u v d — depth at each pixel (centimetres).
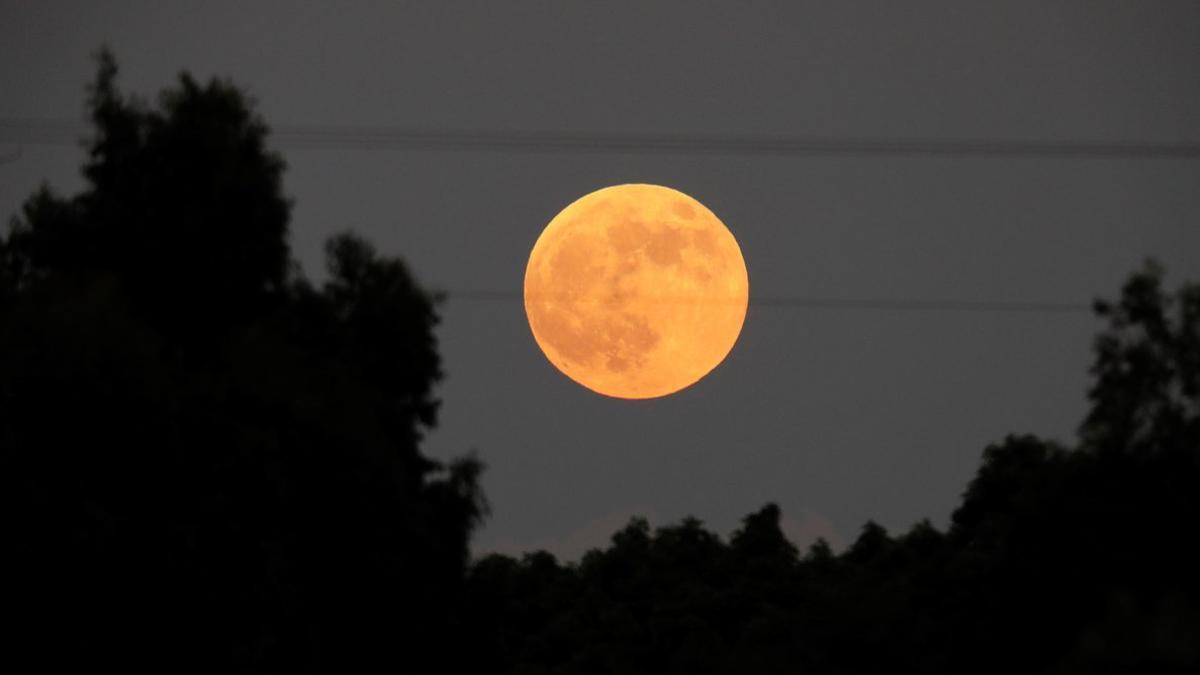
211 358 19112
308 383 19125
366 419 19475
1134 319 18300
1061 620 17575
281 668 17362
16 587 15738
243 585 16850
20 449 15975
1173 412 17950
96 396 16212
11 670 15762
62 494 15950
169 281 19975
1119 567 17250
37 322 16562
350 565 19050
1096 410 18175
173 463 16488
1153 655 11856
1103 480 17775
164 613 16175
